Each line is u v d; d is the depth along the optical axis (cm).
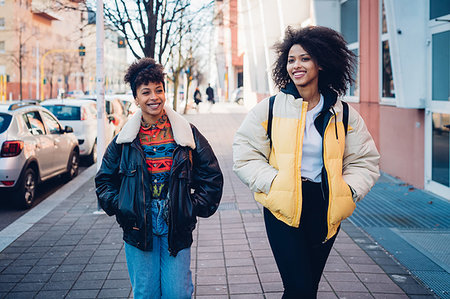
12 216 767
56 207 775
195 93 3198
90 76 7562
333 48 301
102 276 479
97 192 310
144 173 295
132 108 1714
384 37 998
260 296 421
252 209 725
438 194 803
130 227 296
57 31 7462
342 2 1269
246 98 3950
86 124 1247
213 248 548
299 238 297
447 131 763
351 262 500
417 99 830
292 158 289
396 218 671
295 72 297
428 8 805
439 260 502
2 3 6266
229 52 4894
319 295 421
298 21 1892
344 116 302
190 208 296
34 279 473
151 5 921
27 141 805
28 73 6606
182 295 303
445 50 757
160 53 988
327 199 292
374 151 308
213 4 1127
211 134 1811
